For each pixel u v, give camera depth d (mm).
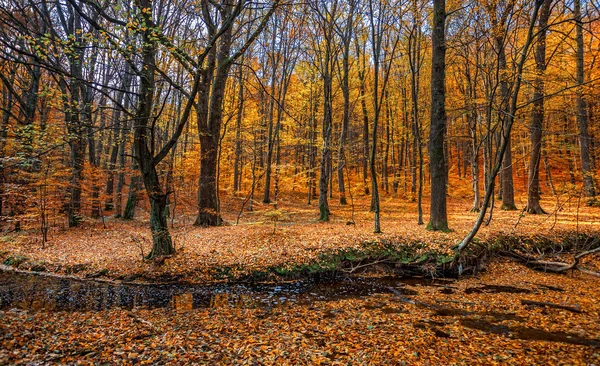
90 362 4594
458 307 7637
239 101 23094
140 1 8875
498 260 11297
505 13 10281
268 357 4934
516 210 18781
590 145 21344
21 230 15219
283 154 35281
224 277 9906
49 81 15539
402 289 9320
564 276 10078
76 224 16469
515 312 7219
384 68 22453
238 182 27922
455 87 23062
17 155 9812
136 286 9242
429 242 11375
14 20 7688
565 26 14570
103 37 7902
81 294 8508
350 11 18609
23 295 8312
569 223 14016
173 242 12297
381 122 30438
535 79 11898
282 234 13383
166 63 12258
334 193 30703
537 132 16562
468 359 4926
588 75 14617
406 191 30453
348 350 5230
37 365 4387
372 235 12461
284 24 19797
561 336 5855
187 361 4738
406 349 5277
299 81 28578
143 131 9969
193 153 20969
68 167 14906
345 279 10328
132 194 19641
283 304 8070
